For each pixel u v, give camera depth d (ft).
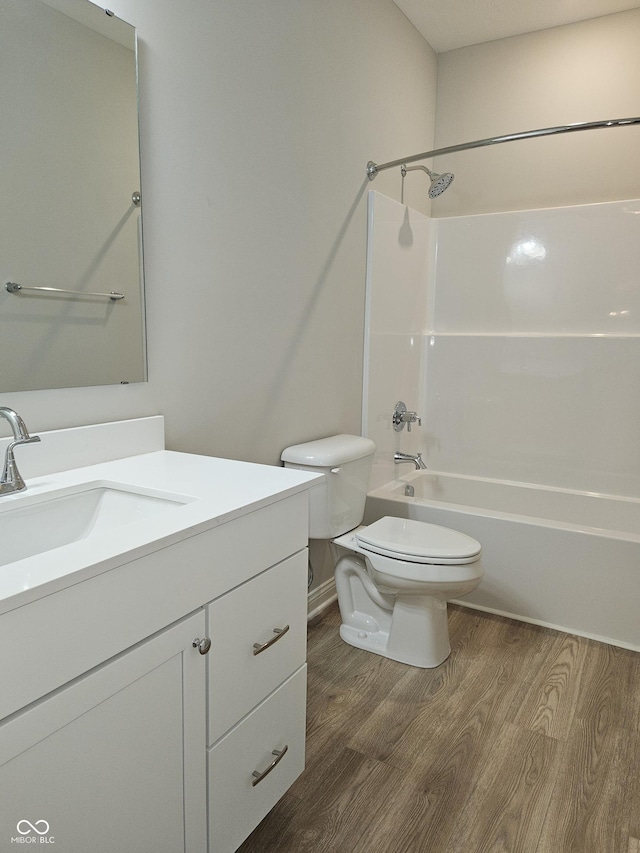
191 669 3.13
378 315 8.61
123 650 2.71
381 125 8.34
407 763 4.96
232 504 3.37
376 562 6.30
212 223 5.39
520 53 9.50
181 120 4.94
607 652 6.77
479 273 9.83
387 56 8.36
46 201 3.92
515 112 9.64
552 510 9.19
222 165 5.45
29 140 3.78
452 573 5.99
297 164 6.55
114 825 2.75
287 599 3.97
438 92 10.22
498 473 9.78
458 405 10.02
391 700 5.83
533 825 4.33
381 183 8.48
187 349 5.25
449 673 6.32
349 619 7.11
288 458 6.70
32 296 3.89
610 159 9.01
